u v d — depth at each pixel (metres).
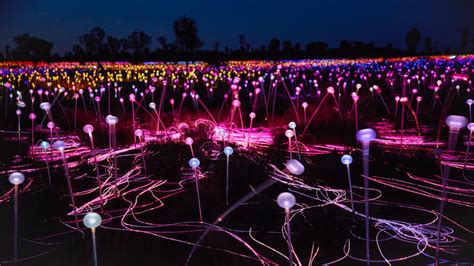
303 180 7.06
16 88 20.03
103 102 16.19
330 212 5.75
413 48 40.91
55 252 4.87
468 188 6.71
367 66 28.45
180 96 17.61
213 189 6.60
